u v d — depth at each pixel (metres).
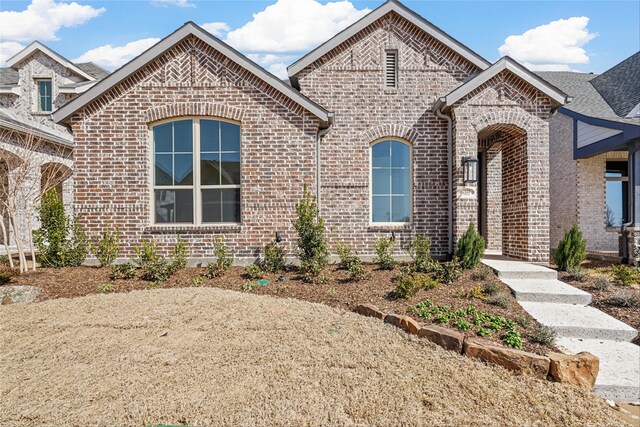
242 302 6.47
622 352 5.19
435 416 3.69
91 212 9.71
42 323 5.75
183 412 3.65
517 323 5.69
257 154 9.80
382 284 7.59
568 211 13.35
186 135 10.04
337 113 10.66
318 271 8.24
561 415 3.83
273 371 4.37
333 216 10.48
